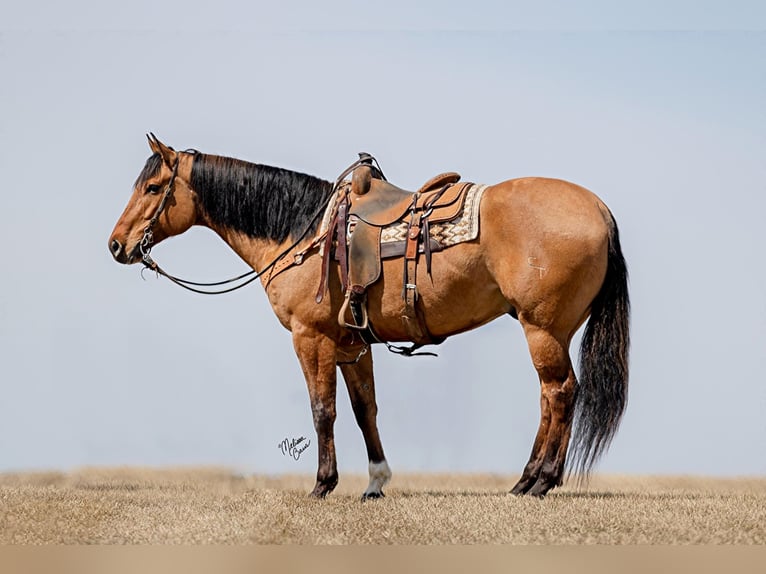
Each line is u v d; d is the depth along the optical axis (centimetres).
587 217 1040
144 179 1263
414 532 930
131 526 990
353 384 1217
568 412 1060
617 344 1059
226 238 1261
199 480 1551
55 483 1502
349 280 1109
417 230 1083
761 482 1512
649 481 1588
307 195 1208
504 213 1052
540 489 1076
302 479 1573
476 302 1082
